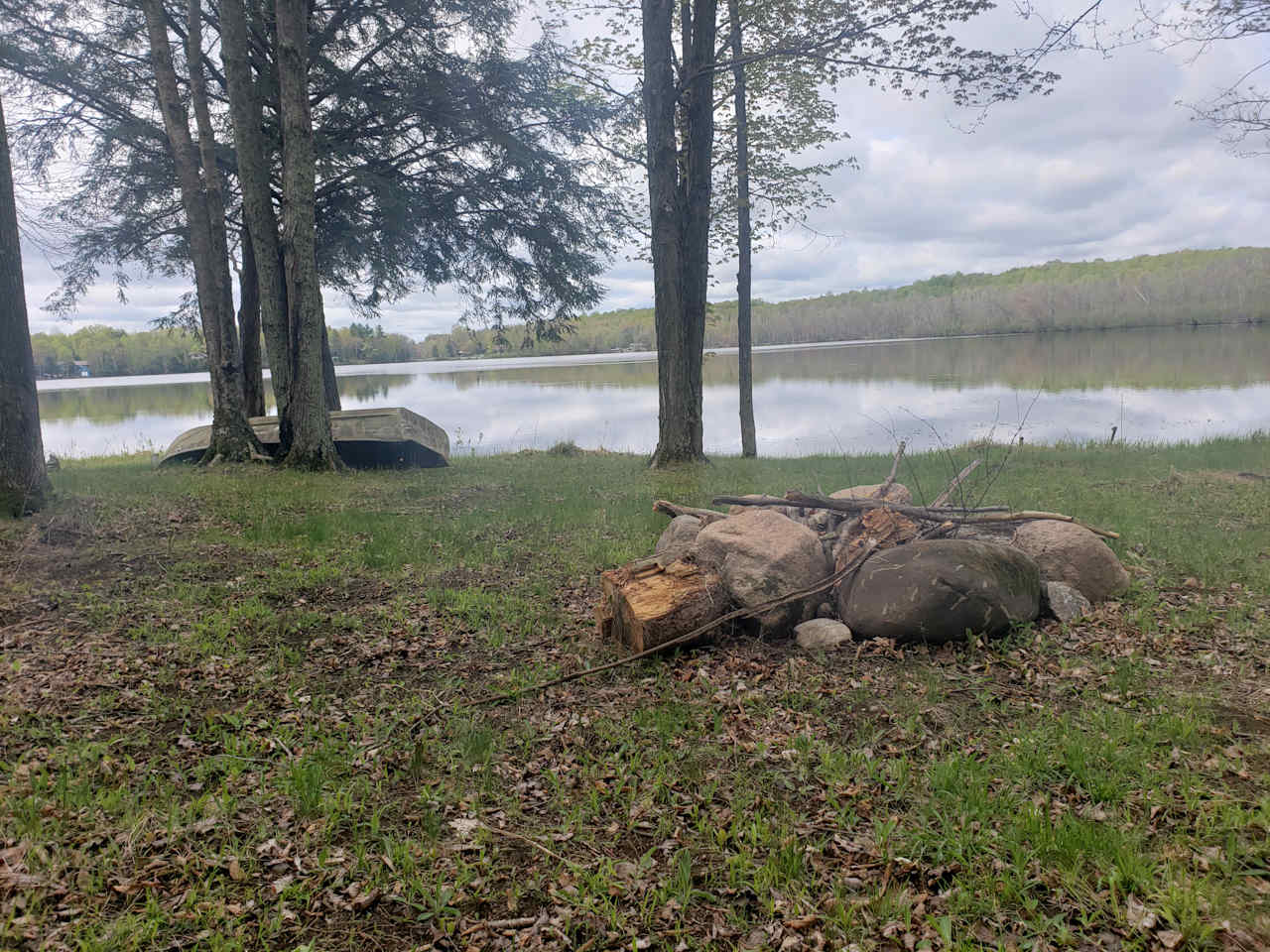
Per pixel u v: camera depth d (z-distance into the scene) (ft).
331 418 55.83
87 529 28.91
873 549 20.95
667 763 14.07
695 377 53.16
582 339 407.03
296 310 48.16
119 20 57.00
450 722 15.80
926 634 18.98
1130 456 51.34
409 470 52.85
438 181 64.80
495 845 11.84
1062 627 19.72
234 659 18.60
